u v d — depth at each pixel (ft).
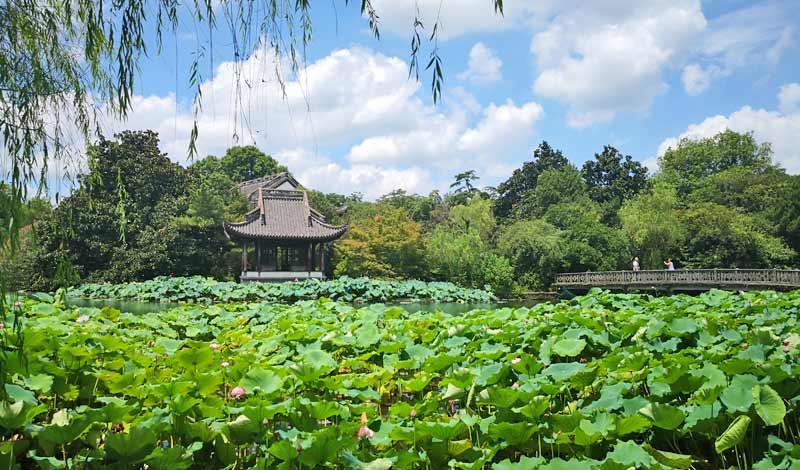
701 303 29.89
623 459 8.98
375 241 100.12
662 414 10.21
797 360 13.79
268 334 19.43
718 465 10.94
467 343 17.70
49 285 67.51
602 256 106.11
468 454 9.91
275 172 149.18
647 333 17.30
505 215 176.55
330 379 12.34
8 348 8.88
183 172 106.01
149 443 8.82
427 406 11.46
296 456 8.80
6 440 9.96
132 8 9.18
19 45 9.01
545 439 10.31
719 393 10.67
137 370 13.57
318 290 67.62
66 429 9.05
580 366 13.21
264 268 96.94
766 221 112.68
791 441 11.33
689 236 111.55
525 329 19.12
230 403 12.51
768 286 66.23
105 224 85.10
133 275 84.17
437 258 102.94
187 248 91.30
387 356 15.38
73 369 12.64
